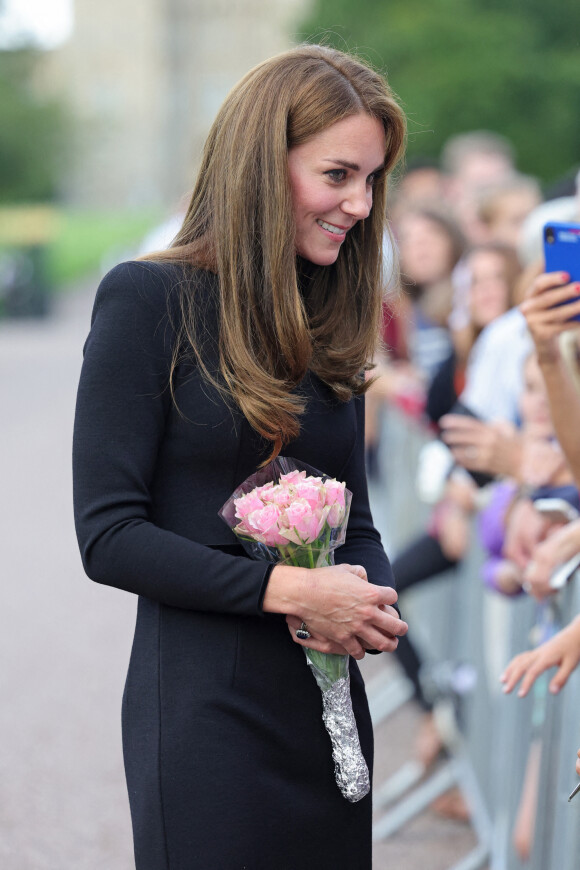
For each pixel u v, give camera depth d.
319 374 7.61
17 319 97.81
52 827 14.02
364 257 7.91
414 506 19.45
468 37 86.75
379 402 24.34
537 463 11.41
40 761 15.95
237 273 7.18
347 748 7.29
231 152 7.20
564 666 8.23
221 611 6.99
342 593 6.96
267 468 7.28
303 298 7.90
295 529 7.01
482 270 15.49
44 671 19.59
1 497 34.81
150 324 7.07
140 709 7.19
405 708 18.22
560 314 8.80
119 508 6.95
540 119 85.69
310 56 7.31
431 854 13.41
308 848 7.22
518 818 10.88
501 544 11.88
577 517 10.27
